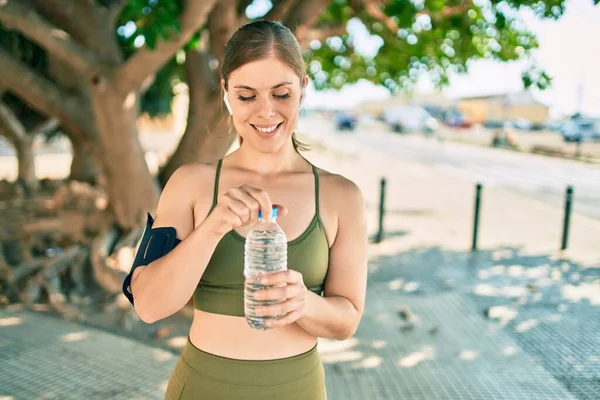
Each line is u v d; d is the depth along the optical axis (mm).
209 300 1559
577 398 3615
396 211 10438
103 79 5117
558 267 6758
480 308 5289
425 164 19719
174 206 1622
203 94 5902
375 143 30047
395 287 5918
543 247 7770
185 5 4312
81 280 5461
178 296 1439
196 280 1442
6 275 5301
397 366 4023
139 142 5715
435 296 5633
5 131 8836
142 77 5016
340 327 1572
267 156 1627
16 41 7078
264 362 1543
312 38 5926
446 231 8758
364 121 59562
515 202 11695
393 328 4750
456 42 7309
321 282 1634
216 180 1636
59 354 4039
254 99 1488
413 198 12055
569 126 31312
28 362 3893
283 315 1326
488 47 7242
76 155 8500
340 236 1655
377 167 18266
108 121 5367
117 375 3742
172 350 4242
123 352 4113
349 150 24469
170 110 11328
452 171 17547
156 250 1568
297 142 1735
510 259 7129
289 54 1476
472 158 22500
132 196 5797
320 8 4902
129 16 4195
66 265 5512
